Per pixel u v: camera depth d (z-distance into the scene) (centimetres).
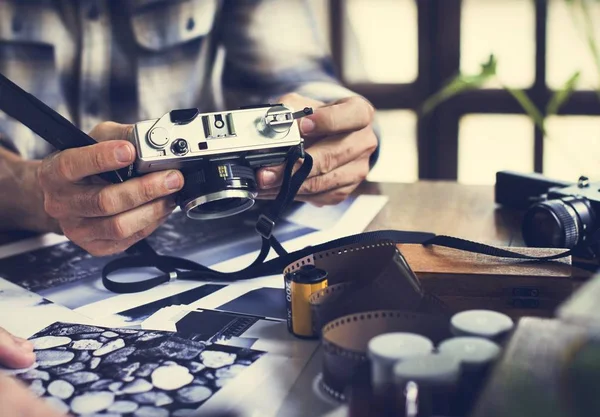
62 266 87
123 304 74
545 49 182
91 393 56
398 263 62
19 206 98
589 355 42
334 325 56
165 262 83
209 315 70
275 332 65
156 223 83
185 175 77
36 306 74
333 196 97
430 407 47
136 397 55
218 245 90
